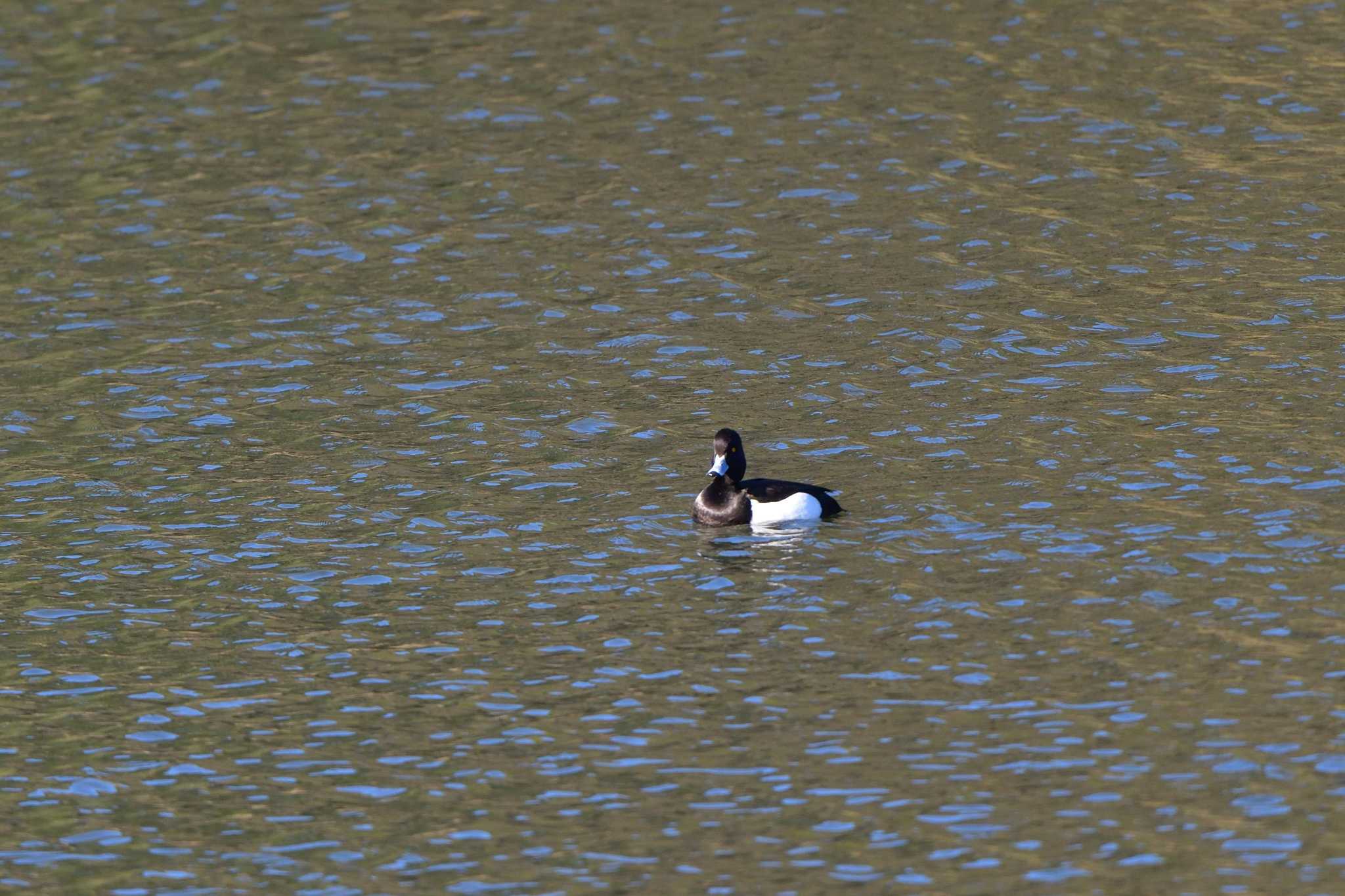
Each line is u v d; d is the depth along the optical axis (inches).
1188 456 1029.2
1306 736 754.2
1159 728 767.7
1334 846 682.8
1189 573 896.9
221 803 759.1
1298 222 1366.9
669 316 1290.6
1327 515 947.3
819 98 1641.2
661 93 1675.7
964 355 1197.1
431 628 894.4
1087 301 1266.0
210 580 958.4
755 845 707.4
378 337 1285.7
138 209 1518.2
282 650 882.8
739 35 1803.6
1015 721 780.0
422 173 1558.8
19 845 734.5
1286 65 1646.2
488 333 1282.0
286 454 1114.1
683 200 1476.4
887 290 1306.6
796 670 832.9
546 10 1910.7
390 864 709.3
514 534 991.0
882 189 1471.5
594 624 887.1
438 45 1829.5
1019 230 1389.0
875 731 780.0
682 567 938.7
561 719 806.5
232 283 1387.8
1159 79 1635.1
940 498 998.4
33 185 1563.7
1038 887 670.5
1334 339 1177.4
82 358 1272.1
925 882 677.3
